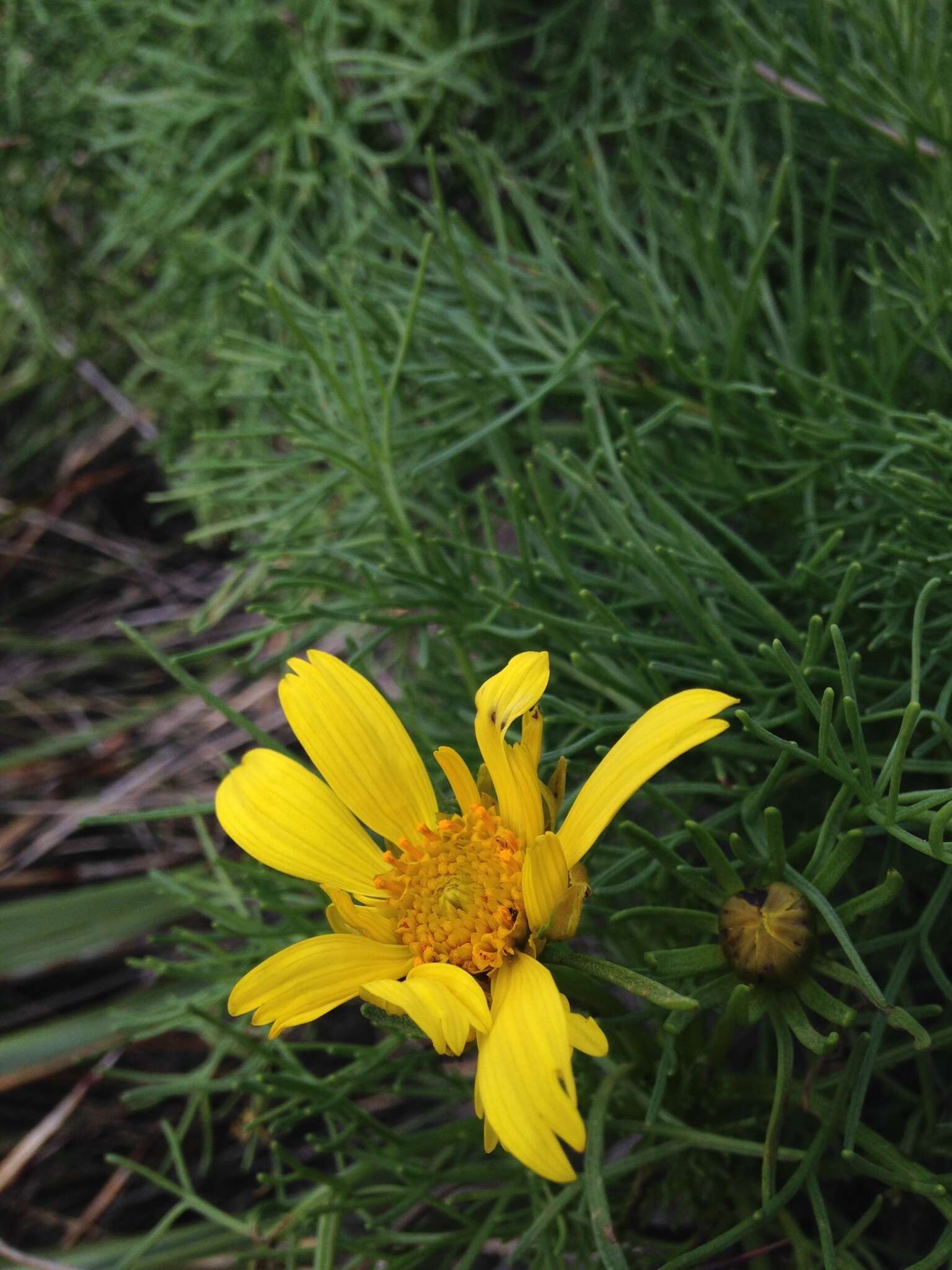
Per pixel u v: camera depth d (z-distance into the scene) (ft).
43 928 1.06
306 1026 0.98
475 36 1.21
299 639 0.94
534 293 1.06
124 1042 0.93
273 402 0.90
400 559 0.93
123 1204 1.00
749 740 0.72
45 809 1.23
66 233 1.34
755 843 0.63
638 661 0.77
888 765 0.56
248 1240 0.89
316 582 0.84
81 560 1.39
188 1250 0.90
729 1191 0.71
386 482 0.88
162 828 1.21
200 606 1.33
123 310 1.31
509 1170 0.75
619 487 0.81
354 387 0.89
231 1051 0.88
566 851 0.52
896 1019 0.51
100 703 1.31
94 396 1.40
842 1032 0.72
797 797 0.78
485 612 0.85
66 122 1.26
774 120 1.09
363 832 0.57
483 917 0.53
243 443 1.15
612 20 1.18
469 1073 0.88
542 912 0.50
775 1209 0.57
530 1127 0.44
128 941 1.12
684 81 1.16
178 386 1.27
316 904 0.83
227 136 1.23
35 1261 0.89
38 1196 1.01
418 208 1.17
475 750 0.79
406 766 0.58
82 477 1.40
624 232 1.00
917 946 0.64
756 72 0.96
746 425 0.90
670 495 0.92
